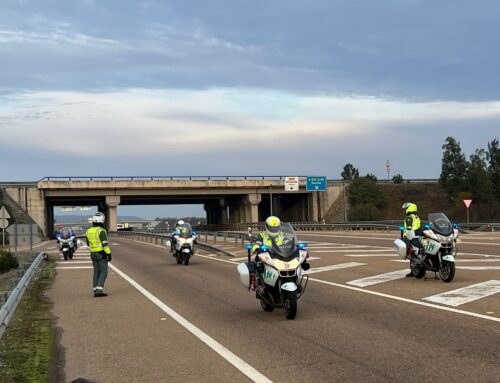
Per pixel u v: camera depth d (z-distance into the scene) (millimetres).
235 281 16312
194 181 74500
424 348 7473
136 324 10008
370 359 7035
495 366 6527
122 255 29984
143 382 6453
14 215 65312
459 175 73000
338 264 19422
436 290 12562
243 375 6559
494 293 11805
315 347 7789
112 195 72500
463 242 28562
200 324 9797
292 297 9703
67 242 27719
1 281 20109
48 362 7484
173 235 22891
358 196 78562
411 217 14906
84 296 14008
